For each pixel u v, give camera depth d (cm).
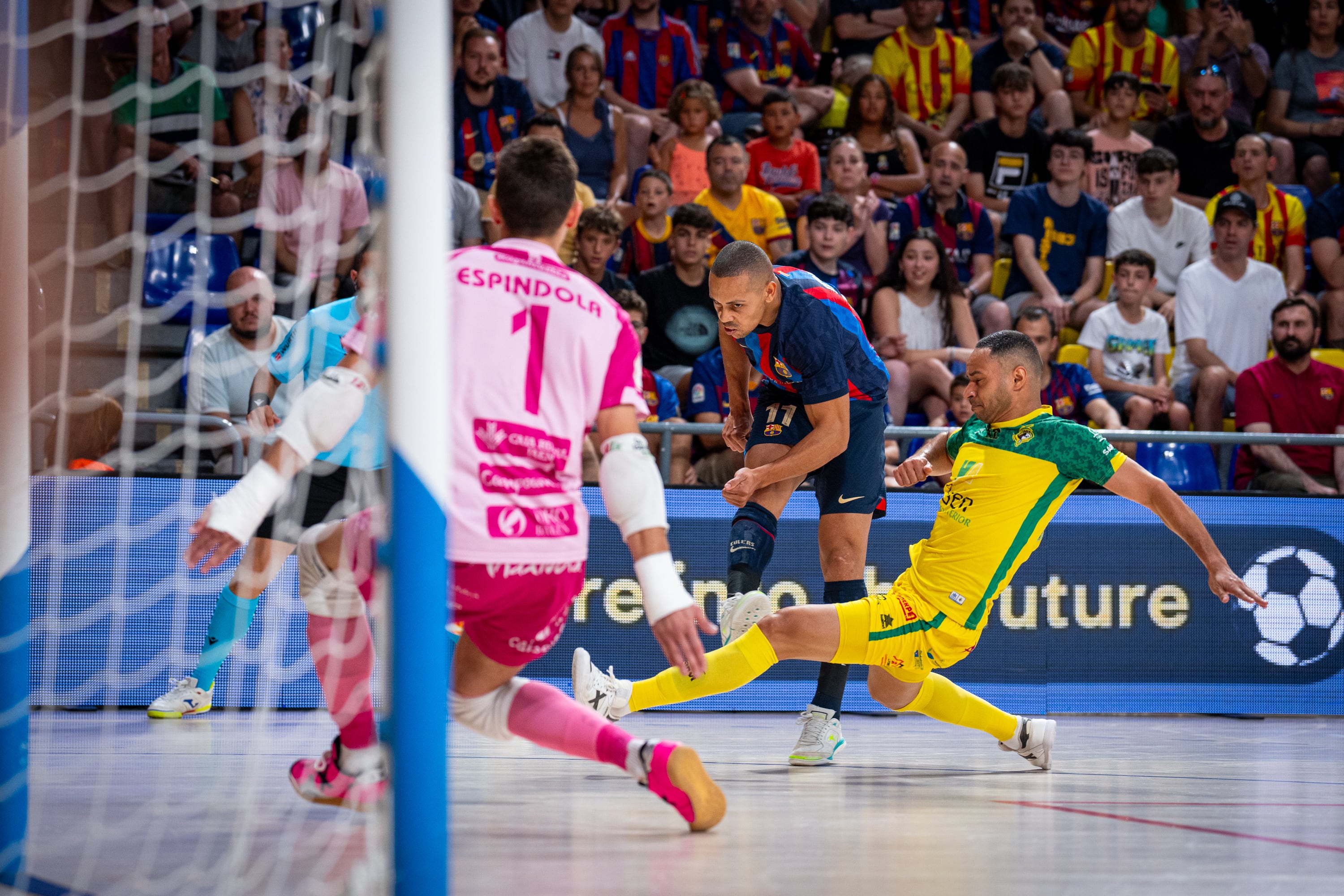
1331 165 2825
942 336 2091
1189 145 2620
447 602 464
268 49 1062
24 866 566
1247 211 2227
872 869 561
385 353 463
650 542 646
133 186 1923
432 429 459
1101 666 1673
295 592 1473
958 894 506
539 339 638
